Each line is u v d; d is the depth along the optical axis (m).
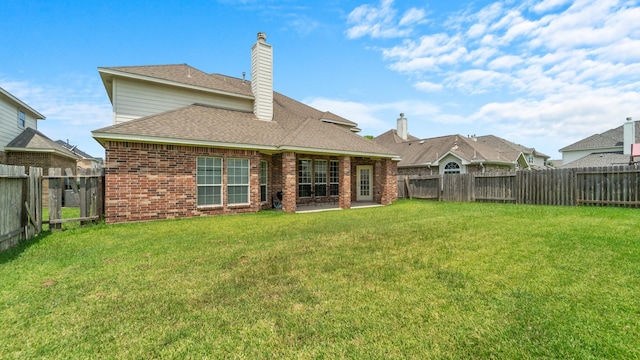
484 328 2.75
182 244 6.19
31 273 4.38
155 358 2.38
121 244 6.23
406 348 2.47
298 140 12.37
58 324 2.91
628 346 2.43
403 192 19.06
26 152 15.93
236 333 2.73
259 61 14.25
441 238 6.45
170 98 12.83
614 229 6.88
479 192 15.33
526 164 29.28
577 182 12.12
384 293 3.55
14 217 6.19
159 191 9.79
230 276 4.19
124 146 9.25
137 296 3.54
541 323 2.80
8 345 2.56
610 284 3.68
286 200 11.84
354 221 9.19
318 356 2.38
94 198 8.89
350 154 13.38
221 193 11.09
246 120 13.48
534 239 6.13
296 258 5.06
